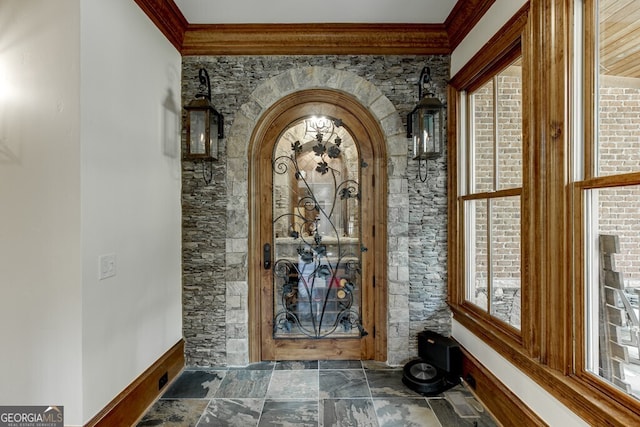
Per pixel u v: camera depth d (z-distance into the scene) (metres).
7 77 1.59
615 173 1.33
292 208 2.78
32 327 1.57
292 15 2.46
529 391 1.68
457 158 2.59
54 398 1.56
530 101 1.69
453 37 2.58
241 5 2.34
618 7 1.33
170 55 2.49
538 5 1.62
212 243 2.66
